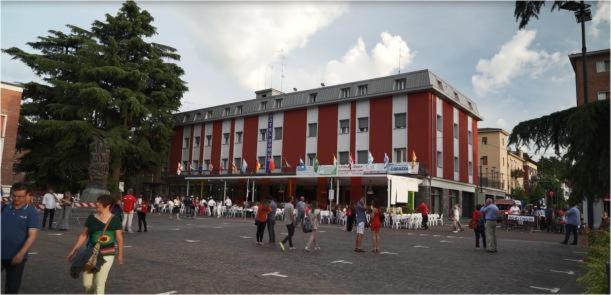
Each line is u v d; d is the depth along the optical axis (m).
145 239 14.65
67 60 37.28
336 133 40.31
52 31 39.06
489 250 13.59
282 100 45.53
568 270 10.14
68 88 33.97
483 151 63.16
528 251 14.16
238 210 34.84
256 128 47.50
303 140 42.62
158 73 38.88
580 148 8.30
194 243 13.77
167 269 8.82
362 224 12.95
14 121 29.16
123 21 37.66
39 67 35.66
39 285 6.89
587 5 8.46
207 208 37.44
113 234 5.64
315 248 13.13
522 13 8.93
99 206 5.62
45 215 16.86
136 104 34.75
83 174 36.62
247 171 47.12
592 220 10.43
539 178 58.69
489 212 13.68
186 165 55.28
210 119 52.44
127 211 16.95
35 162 36.28
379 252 12.79
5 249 5.12
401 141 36.16
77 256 5.39
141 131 39.09
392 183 27.41
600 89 30.58
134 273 8.27
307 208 12.91
